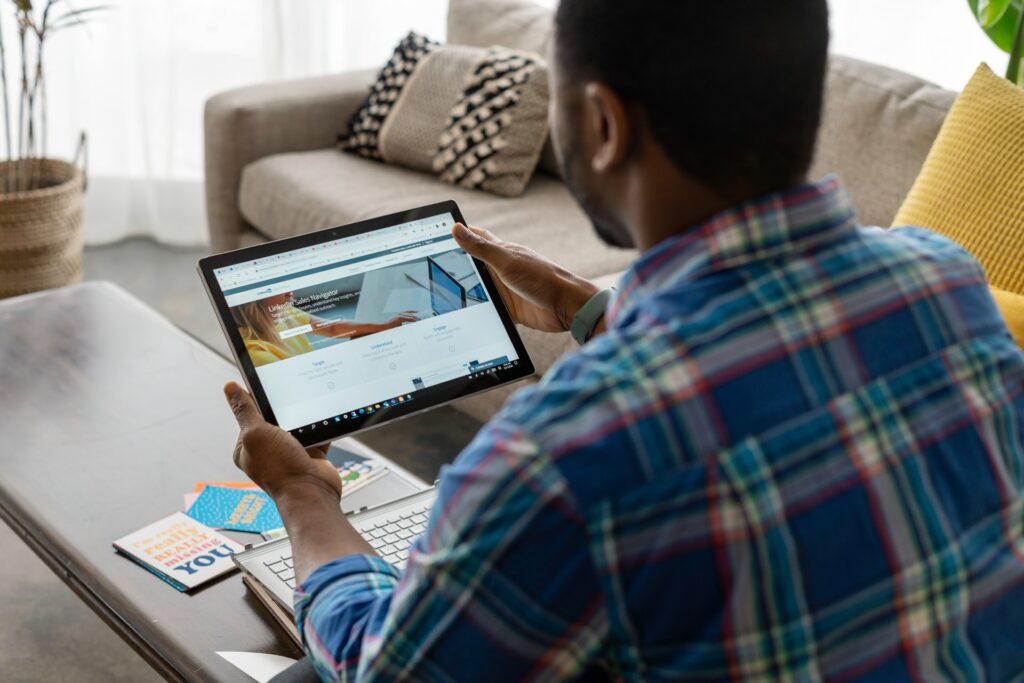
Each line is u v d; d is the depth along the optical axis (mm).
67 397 1624
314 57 3455
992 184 1557
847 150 2180
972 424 687
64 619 1944
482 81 2633
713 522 614
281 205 2654
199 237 3461
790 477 628
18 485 1405
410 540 1211
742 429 628
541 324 1299
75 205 2934
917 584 657
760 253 668
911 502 655
